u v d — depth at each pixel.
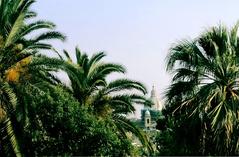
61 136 23.17
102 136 23.89
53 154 22.91
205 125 18.52
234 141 17.88
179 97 19.64
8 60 20.77
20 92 20.38
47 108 22.59
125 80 29.05
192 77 19.33
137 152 28.05
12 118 20.39
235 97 18.45
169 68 19.61
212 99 18.89
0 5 20.83
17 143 20.31
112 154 24.31
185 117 19.08
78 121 23.52
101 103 28.62
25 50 21.30
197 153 18.91
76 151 23.38
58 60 21.19
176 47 19.52
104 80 28.98
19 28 20.56
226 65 19.03
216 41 19.33
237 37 19.59
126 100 29.22
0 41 20.58
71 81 28.23
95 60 29.09
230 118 17.84
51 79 25.70
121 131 30.05
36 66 21.02
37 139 22.09
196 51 19.34
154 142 30.00
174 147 19.94
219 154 18.03
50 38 21.72
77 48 29.94
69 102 23.59
